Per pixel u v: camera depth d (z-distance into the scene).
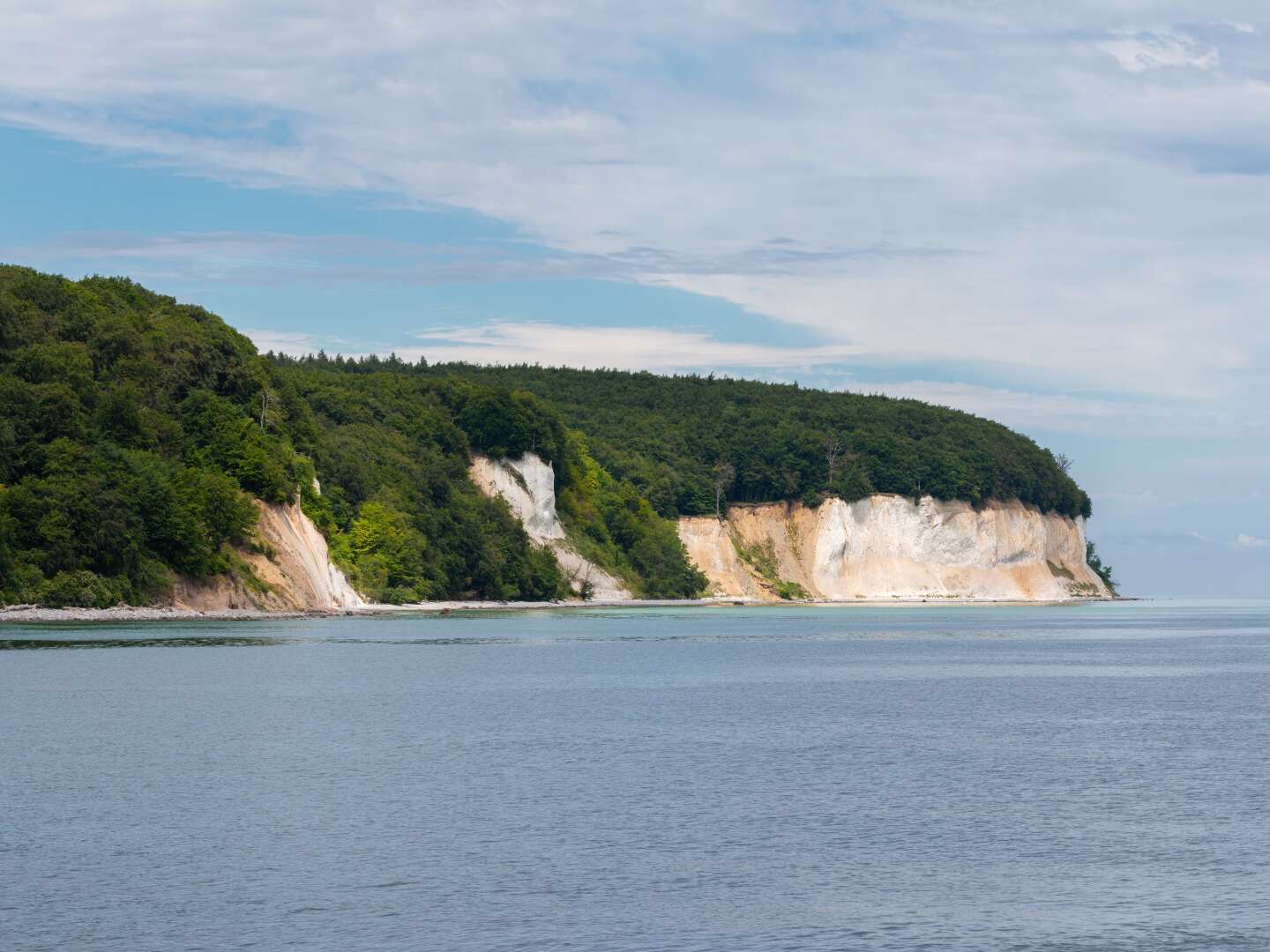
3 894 31.33
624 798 42.75
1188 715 67.00
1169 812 41.03
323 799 42.28
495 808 40.91
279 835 37.22
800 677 89.19
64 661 89.38
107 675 80.50
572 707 68.44
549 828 38.28
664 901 31.02
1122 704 72.31
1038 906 30.78
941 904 30.86
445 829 38.00
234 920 29.38
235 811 40.28
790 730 59.84
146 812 40.09
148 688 73.75
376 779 45.72
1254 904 30.97
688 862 34.53
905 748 54.00
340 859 34.56
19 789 43.59
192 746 52.97
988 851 35.88
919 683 85.00
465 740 55.28
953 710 68.50
